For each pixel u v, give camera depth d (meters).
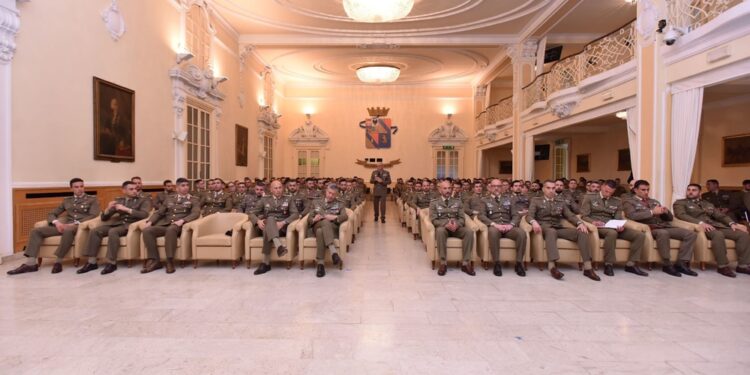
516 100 13.57
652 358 2.90
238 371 2.68
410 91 20.17
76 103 6.57
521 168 13.22
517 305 4.09
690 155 6.23
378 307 3.99
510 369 2.73
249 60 14.89
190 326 3.45
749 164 8.53
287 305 4.03
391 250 7.10
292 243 5.55
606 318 3.72
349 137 20.17
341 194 8.69
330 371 2.69
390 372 2.68
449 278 5.18
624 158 12.60
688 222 5.74
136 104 8.06
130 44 7.86
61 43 6.29
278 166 19.33
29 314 3.70
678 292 4.56
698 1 6.14
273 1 10.95
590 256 5.39
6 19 5.37
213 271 5.46
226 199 7.84
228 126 12.78
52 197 6.22
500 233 5.58
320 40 13.55
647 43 7.06
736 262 5.70
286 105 20.12
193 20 10.28
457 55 15.77
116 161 7.48
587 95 9.14
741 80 5.56
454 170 20.12
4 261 5.52
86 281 4.87
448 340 3.20
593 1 10.24
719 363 2.83
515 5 11.10
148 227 5.42
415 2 10.90
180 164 9.59
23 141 5.75
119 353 2.93
